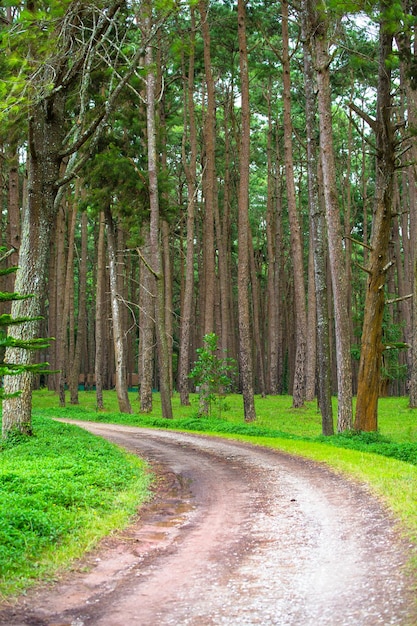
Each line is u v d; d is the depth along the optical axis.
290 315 64.44
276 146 52.75
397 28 17.80
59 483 12.18
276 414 35.31
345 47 21.12
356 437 22.02
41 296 19.86
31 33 16.41
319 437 23.02
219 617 6.28
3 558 7.87
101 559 8.52
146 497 12.72
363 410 23.03
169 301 44.44
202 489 13.71
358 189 55.09
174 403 42.03
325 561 7.88
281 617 6.16
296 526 9.89
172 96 46.16
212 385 32.97
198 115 52.25
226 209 50.53
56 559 8.23
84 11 18.84
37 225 19.80
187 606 6.64
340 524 9.74
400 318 50.28
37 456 16.41
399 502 10.41
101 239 39.56
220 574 7.67
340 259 23.91
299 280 37.97
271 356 49.81
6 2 16.84
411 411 34.91
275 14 37.56
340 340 23.86
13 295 9.09
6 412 19.61
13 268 9.38
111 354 62.91
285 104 37.53
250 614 6.30
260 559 8.20
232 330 55.19
